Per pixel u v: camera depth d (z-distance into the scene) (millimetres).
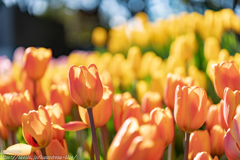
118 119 749
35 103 987
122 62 1617
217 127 762
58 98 843
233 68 721
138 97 1320
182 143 986
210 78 1310
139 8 13977
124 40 2844
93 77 679
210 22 2057
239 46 2125
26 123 666
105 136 852
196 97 675
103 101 715
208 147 728
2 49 10383
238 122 629
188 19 2389
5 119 765
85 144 942
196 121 677
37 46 12648
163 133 668
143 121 725
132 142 543
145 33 2545
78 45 17453
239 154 640
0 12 11273
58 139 729
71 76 680
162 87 1093
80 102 681
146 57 1688
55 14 18500
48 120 674
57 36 14086
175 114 692
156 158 545
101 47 3342
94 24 18078
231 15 2121
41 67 973
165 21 2662
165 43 2480
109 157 557
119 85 1613
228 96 654
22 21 11789
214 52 1534
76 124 712
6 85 984
